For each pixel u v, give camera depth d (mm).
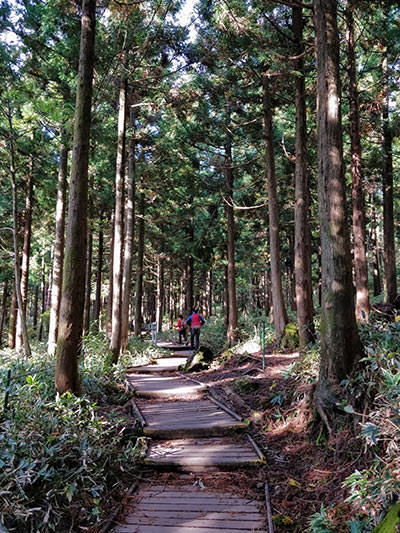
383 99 11914
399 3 8312
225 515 3785
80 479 4094
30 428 4141
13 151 13250
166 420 6574
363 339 5914
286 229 20281
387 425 3715
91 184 18109
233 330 15922
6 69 11141
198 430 5992
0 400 4559
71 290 5844
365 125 12500
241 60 11555
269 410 6410
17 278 12875
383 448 3852
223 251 21594
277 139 16219
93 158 15727
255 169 17484
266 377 8320
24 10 10672
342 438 4531
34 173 15672
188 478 4742
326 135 5492
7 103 12289
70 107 11516
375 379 4574
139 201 21453
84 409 5125
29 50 11406
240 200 17969
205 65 12117
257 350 12664
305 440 5137
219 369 11305
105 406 7320
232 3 9484
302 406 5637
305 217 10336
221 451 5289
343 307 5172
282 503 3945
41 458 3879
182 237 20250
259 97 13352
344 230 5324
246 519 3688
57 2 9680
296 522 3590
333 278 5250
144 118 15812
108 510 3947
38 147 14188
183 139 15086
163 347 18984
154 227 23375
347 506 3539
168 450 5430
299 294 9914
